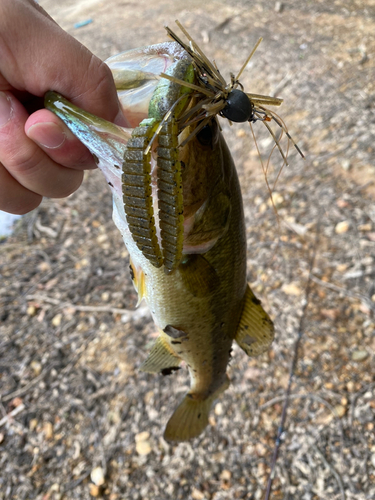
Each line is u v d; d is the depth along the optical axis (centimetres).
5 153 17
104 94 16
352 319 53
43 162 17
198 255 21
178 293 22
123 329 61
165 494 46
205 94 14
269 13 129
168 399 52
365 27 104
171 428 32
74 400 55
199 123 16
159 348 30
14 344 63
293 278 60
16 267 74
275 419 48
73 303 67
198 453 48
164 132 13
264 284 60
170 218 13
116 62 19
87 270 71
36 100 18
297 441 46
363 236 61
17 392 57
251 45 114
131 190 13
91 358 59
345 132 77
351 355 50
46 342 62
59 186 18
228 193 20
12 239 81
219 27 127
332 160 73
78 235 79
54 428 53
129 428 51
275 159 79
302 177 73
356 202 65
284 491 43
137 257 21
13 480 49
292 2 130
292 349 52
